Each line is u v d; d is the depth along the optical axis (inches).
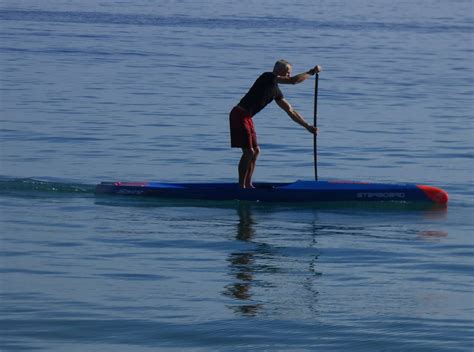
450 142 1553.9
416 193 1111.0
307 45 3201.3
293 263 866.8
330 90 2193.7
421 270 851.4
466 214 1074.7
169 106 1861.5
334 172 1304.1
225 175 1264.8
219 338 675.4
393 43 3403.1
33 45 2930.6
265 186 1137.4
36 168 1269.7
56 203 1074.1
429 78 2481.5
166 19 4025.6
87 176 1231.5
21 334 674.8
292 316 719.7
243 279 813.2
